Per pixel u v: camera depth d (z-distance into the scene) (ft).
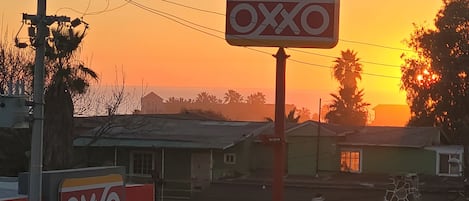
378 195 106.52
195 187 116.57
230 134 128.88
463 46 147.64
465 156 122.52
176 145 123.03
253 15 58.49
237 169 125.29
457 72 147.02
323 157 126.21
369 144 126.00
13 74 118.52
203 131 133.39
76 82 97.35
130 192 66.39
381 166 126.21
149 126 136.26
